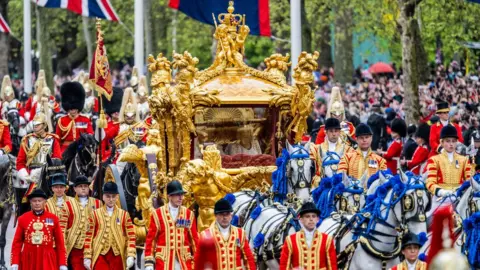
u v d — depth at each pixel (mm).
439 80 100312
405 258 38469
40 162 62094
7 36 135875
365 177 47469
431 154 65938
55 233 48094
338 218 43812
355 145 56000
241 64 54594
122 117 69062
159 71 53688
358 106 102375
